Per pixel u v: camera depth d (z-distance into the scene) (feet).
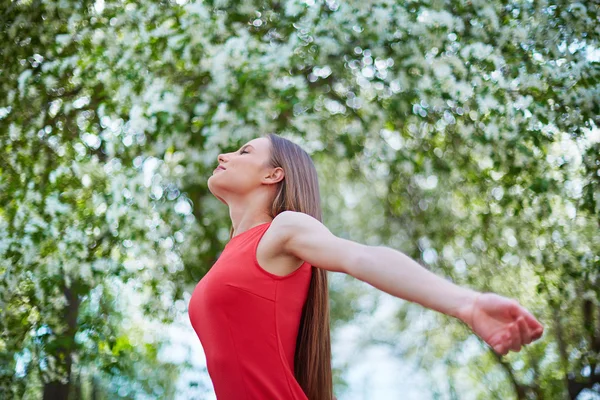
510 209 17.83
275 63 14.99
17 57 15.38
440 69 14.85
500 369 26.50
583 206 15.96
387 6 14.94
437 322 26.09
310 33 15.20
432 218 21.80
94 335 15.35
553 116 15.19
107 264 14.85
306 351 7.46
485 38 15.17
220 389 6.98
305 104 15.78
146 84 15.23
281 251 6.75
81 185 15.03
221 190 8.05
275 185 8.03
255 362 6.84
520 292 21.20
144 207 15.46
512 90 15.15
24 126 15.33
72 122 15.64
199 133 15.56
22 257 14.01
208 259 17.90
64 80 15.51
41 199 14.42
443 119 16.03
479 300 4.98
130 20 15.39
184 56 14.93
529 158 15.88
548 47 15.14
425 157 17.62
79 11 15.35
